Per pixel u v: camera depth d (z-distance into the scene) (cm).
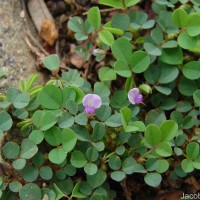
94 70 36
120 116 31
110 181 33
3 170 31
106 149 32
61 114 31
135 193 33
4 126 30
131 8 38
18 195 31
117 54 32
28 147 30
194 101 33
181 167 31
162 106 33
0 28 35
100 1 34
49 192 30
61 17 38
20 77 34
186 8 35
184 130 33
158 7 36
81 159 30
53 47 37
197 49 33
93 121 31
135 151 31
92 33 37
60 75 36
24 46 36
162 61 33
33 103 31
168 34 34
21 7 37
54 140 30
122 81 35
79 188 30
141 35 36
